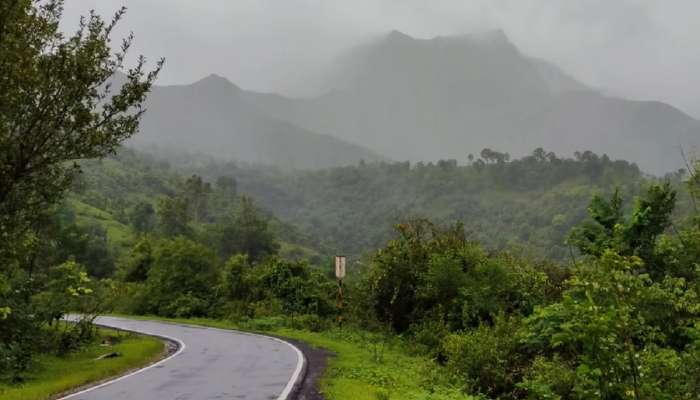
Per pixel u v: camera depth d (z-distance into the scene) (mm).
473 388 13211
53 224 24156
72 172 13750
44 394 11695
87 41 12258
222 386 12516
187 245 42750
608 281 7504
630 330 7520
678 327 10328
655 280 14438
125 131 12789
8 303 16688
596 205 16938
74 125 12312
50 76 11883
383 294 25219
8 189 12242
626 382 7395
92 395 11633
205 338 25219
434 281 22656
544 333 12836
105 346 22219
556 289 19984
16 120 11859
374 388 11695
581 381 9109
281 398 10898
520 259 22531
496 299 20078
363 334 24438
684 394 7906
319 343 22516
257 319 32562
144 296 41156
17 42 11070
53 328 21625
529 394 11703
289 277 37375
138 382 13328
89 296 26469
